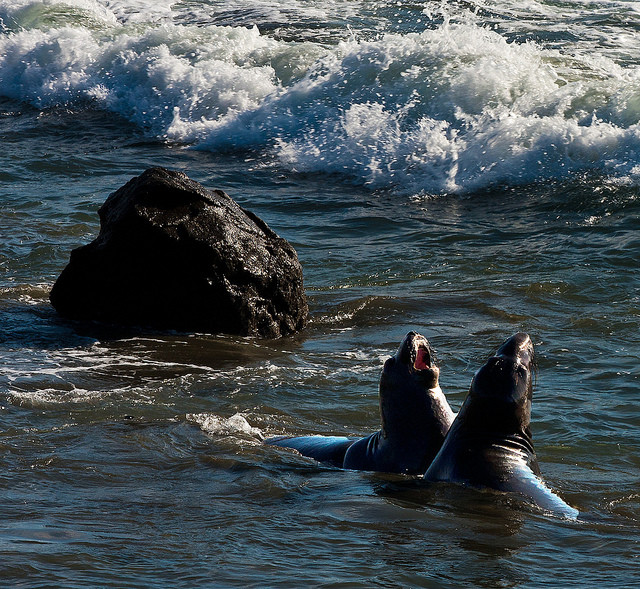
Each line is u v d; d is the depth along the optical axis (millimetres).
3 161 77875
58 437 30156
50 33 103750
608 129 72125
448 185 71000
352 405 34719
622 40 97438
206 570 19016
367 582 18375
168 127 86625
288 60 92250
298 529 21875
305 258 57344
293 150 79125
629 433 31625
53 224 61625
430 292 50562
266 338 45156
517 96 78812
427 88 81312
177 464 27828
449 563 19594
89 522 22391
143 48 98562
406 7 112875
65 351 41719
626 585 18516
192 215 45750
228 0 120938
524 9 109625
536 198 67438
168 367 39469
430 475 25594
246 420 32844
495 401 24547
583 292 49438
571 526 22109
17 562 19109
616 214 63125
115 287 46000
